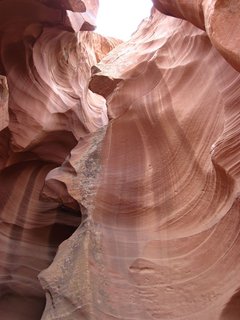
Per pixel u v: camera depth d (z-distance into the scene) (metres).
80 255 6.68
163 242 6.47
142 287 6.22
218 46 4.80
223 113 6.25
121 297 6.21
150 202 6.97
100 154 7.90
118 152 7.70
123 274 6.41
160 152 7.18
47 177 8.45
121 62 8.77
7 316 8.96
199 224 6.27
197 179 6.49
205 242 6.03
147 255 6.47
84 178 7.86
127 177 7.38
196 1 5.58
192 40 7.58
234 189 5.63
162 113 7.30
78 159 8.36
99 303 6.17
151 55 8.24
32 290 9.21
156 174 7.09
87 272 6.45
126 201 7.18
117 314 6.07
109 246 6.77
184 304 5.89
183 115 6.97
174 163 6.91
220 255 5.81
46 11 9.20
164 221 6.68
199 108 6.80
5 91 8.03
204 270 5.93
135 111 7.68
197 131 6.70
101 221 7.13
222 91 6.43
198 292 5.85
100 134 8.69
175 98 7.27
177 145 6.95
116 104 7.94
